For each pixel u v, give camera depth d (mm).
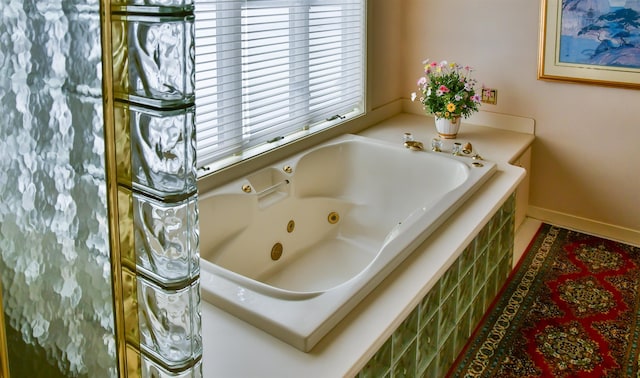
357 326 1744
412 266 2072
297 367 1575
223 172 2672
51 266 934
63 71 834
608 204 3496
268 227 2830
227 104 2688
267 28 2832
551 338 2590
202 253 2496
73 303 933
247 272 2732
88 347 943
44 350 962
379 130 3658
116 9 786
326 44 3234
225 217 2594
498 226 2775
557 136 3555
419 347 2070
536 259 3256
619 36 3182
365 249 3107
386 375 1860
